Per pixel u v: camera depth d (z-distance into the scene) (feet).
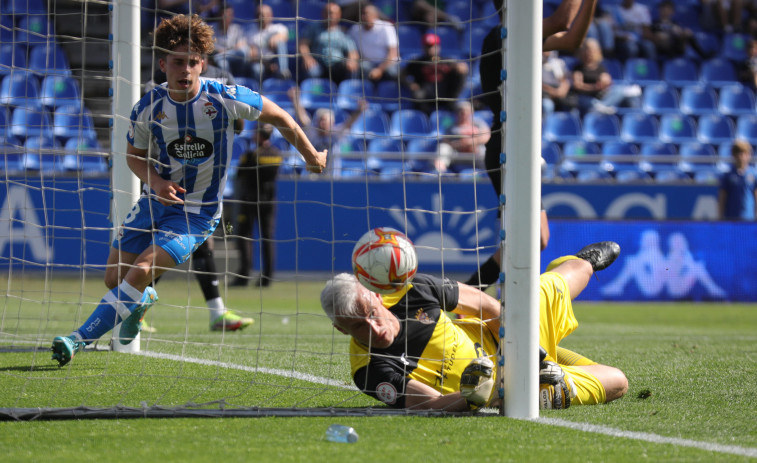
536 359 36.91
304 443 31.01
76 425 34.06
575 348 72.74
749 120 183.73
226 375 50.67
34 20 152.76
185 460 28.14
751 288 140.87
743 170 147.74
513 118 36.45
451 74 165.99
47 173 131.54
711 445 31.68
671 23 197.98
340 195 136.15
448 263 139.64
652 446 31.24
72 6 147.33
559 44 61.67
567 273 45.80
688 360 62.95
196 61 45.52
